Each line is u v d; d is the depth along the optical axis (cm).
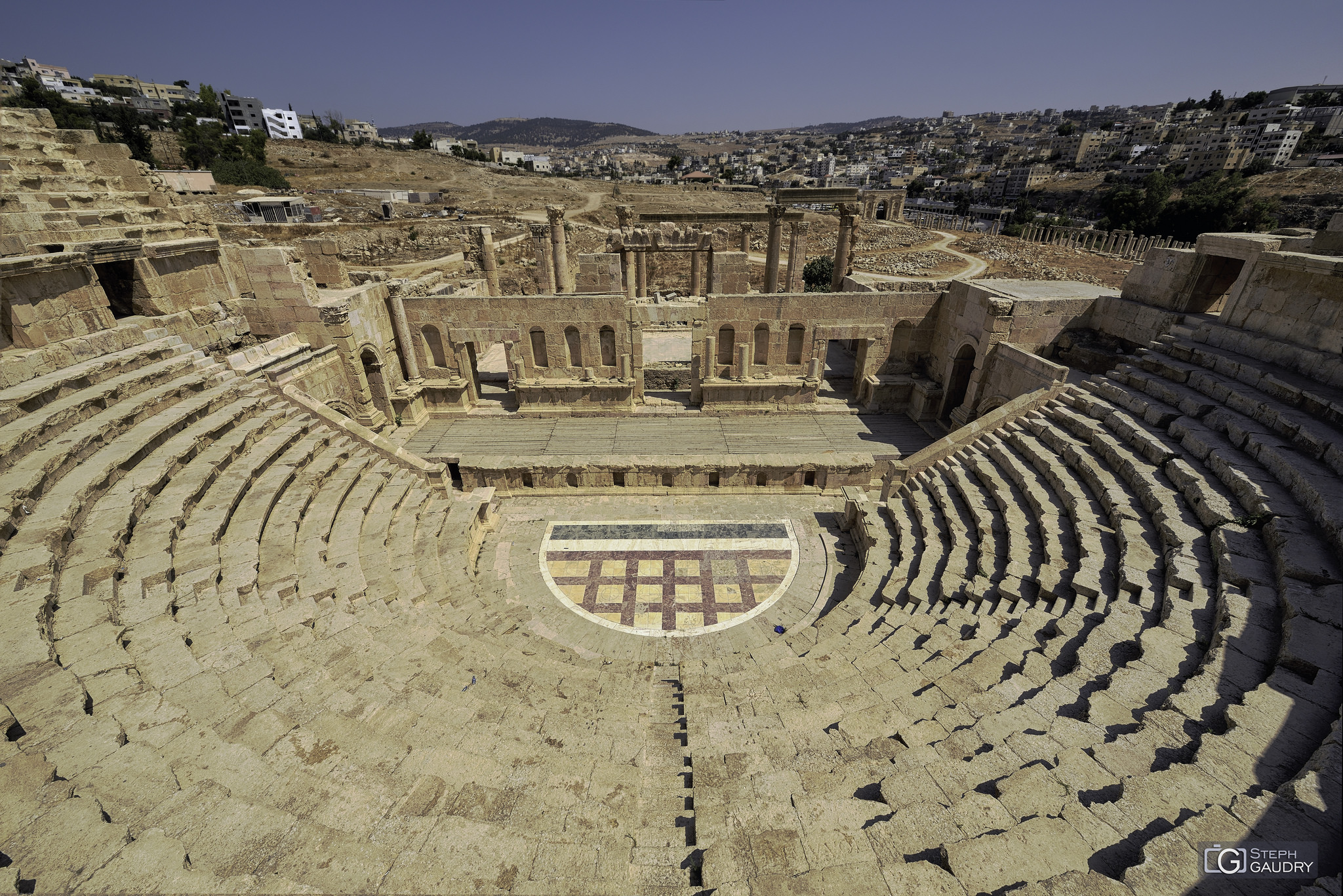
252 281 2181
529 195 12288
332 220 7744
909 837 629
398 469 1908
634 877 619
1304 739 695
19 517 1009
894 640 1209
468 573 1631
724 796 734
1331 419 1283
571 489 2183
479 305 2506
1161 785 650
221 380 1731
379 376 2528
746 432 2533
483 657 1150
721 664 1267
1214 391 1552
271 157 12631
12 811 551
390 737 793
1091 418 1717
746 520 2039
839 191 3275
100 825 545
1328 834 566
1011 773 725
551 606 1641
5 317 1398
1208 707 771
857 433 2516
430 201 10806
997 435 1866
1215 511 1158
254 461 1498
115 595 947
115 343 1617
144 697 749
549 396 2666
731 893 564
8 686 714
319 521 1471
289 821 600
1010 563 1330
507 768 777
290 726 783
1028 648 1048
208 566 1098
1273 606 923
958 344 2436
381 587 1339
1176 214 8431
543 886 583
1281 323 1595
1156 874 538
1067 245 7919
